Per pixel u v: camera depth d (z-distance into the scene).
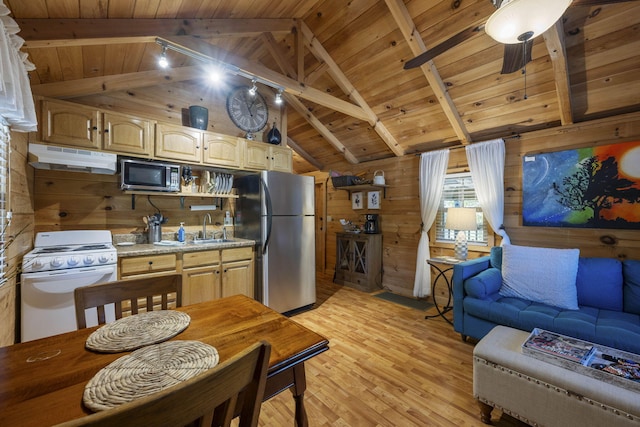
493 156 3.21
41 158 2.15
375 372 2.16
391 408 1.77
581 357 1.46
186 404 0.51
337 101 3.42
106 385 0.73
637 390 1.25
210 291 2.92
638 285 2.15
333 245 5.44
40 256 2.00
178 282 1.46
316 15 2.88
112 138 2.49
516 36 1.44
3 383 0.75
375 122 3.88
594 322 1.95
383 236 4.57
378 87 3.46
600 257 2.59
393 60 3.06
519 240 3.13
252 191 3.36
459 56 2.74
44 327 1.99
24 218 2.11
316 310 3.54
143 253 2.50
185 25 2.16
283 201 3.35
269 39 2.81
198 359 0.87
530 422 1.47
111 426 0.43
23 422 0.61
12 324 1.89
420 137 3.97
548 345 1.59
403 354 2.43
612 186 2.54
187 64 2.82
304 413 1.07
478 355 1.65
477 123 3.35
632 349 1.69
